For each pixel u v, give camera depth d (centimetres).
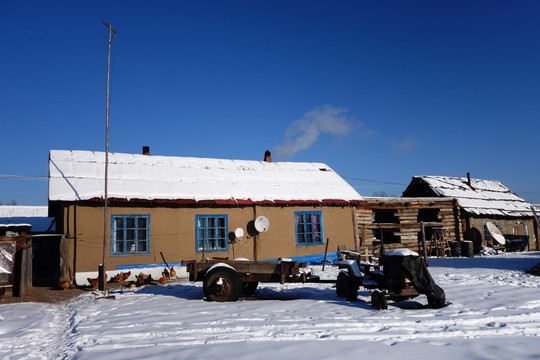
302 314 737
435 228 2309
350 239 2002
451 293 915
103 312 852
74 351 562
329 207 1984
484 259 1811
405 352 492
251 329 632
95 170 1662
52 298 1135
